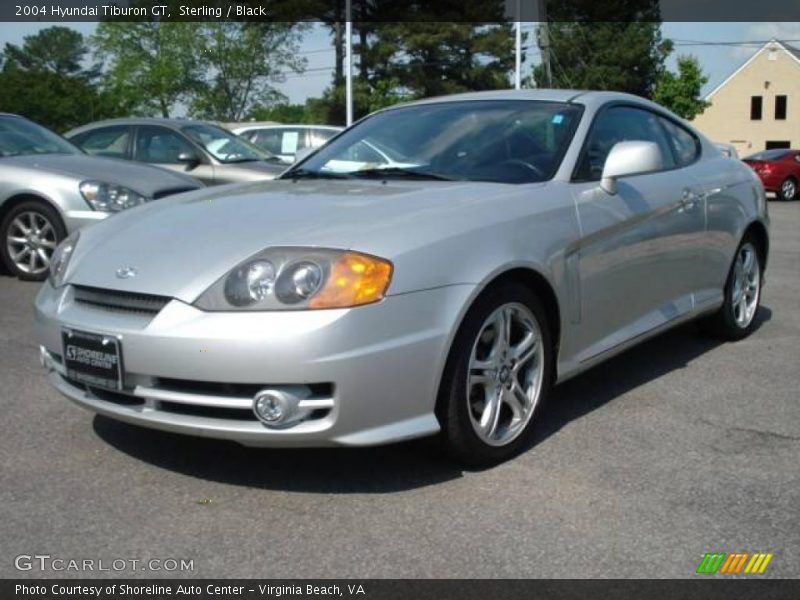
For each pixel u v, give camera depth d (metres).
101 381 3.15
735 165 5.45
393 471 3.36
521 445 3.54
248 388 2.95
